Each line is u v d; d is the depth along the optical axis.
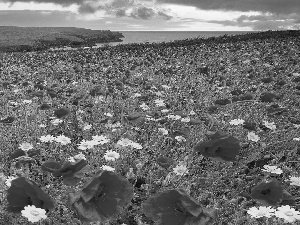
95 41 68.00
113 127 4.96
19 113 6.21
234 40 23.95
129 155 3.91
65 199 2.84
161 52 17.30
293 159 4.73
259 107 6.42
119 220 3.02
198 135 4.90
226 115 5.94
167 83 10.10
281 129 5.42
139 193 3.56
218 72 11.32
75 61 15.95
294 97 8.11
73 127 5.34
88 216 1.65
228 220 3.09
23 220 2.64
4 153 4.40
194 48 18.88
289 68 11.86
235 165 4.34
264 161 4.58
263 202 2.27
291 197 2.42
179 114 5.16
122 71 11.79
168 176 3.60
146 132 5.34
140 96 7.29
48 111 6.46
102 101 7.04
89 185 1.65
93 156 3.77
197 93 8.58
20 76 11.03
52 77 11.34
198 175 3.92
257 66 12.52
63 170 2.17
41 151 4.11
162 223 1.62
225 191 3.72
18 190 1.80
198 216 1.61
